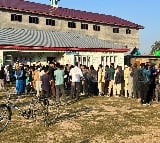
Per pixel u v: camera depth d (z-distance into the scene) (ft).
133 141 33.76
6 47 95.09
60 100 59.77
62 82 58.34
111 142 33.40
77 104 58.18
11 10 125.70
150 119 44.78
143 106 56.18
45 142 33.35
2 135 35.94
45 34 126.00
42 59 106.42
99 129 38.81
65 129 38.86
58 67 58.29
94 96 69.97
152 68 60.70
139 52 160.66
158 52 139.54
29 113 43.45
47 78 59.36
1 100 54.85
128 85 68.03
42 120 42.68
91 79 71.20
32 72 69.26
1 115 37.81
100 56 120.16
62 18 143.64
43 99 43.32
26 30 125.80
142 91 58.65
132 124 41.57
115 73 69.46
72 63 111.14
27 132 37.35
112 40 165.37
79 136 35.70
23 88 68.03
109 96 69.51
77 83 64.90
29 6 137.80
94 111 51.24
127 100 63.67
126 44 172.45
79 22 150.51
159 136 35.78
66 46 111.75
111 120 44.01
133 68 66.44
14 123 41.63
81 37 137.49
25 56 102.06
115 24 165.07
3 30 116.37
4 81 82.43
